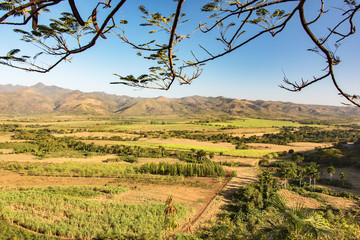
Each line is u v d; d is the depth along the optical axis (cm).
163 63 300
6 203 3678
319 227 491
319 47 227
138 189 5341
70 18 242
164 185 5675
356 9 223
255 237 551
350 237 516
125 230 3114
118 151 10781
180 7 208
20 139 13612
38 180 6016
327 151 8994
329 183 5822
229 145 12469
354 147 9931
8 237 2634
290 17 226
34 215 3491
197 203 4528
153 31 273
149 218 3500
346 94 237
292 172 5709
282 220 523
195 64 307
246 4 229
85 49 260
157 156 9650
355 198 4588
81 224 3238
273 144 13000
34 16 236
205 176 6588
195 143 13012
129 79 305
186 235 2909
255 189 4841
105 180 6150
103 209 3869
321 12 217
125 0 202
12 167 7000
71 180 6100
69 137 15212
